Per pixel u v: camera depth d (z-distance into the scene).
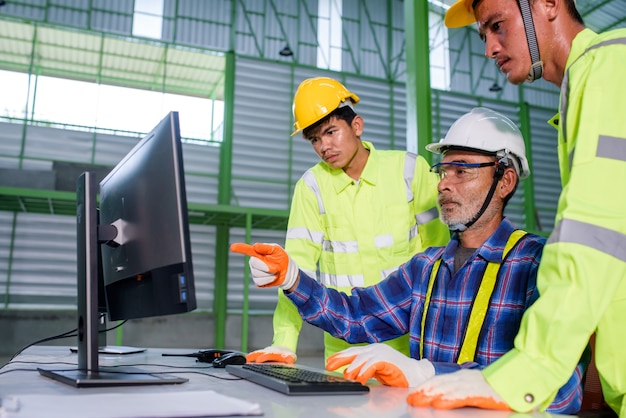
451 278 1.42
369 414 0.77
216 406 0.73
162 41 9.37
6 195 7.14
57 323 8.20
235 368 1.20
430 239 2.04
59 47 9.53
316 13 10.38
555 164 11.41
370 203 1.99
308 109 1.90
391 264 1.98
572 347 0.84
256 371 1.13
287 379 1.00
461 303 1.36
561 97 1.06
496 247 1.37
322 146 1.92
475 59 11.41
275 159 9.61
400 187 1.99
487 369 0.88
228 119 9.38
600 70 0.94
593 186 0.88
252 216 8.38
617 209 0.87
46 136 8.56
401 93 10.63
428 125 4.91
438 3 11.20
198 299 8.98
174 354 1.76
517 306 1.29
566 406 1.01
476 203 1.42
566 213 0.88
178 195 1.00
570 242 0.86
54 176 8.42
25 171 8.28
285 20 10.16
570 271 0.85
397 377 1.05
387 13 10.85
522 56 1.12
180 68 10.32
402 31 10.88
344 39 10.46
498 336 1.29
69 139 8.67
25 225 8.27
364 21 10.66
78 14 9.05
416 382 1.05
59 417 0.65
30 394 0.86
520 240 1.35
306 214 2.03
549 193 11.25
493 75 11.48
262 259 1.32
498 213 1.45
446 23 1.42
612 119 0.91
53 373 1.11
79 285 1.18
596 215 0.86
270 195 9.49
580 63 1.00
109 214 1.29
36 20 8.80
